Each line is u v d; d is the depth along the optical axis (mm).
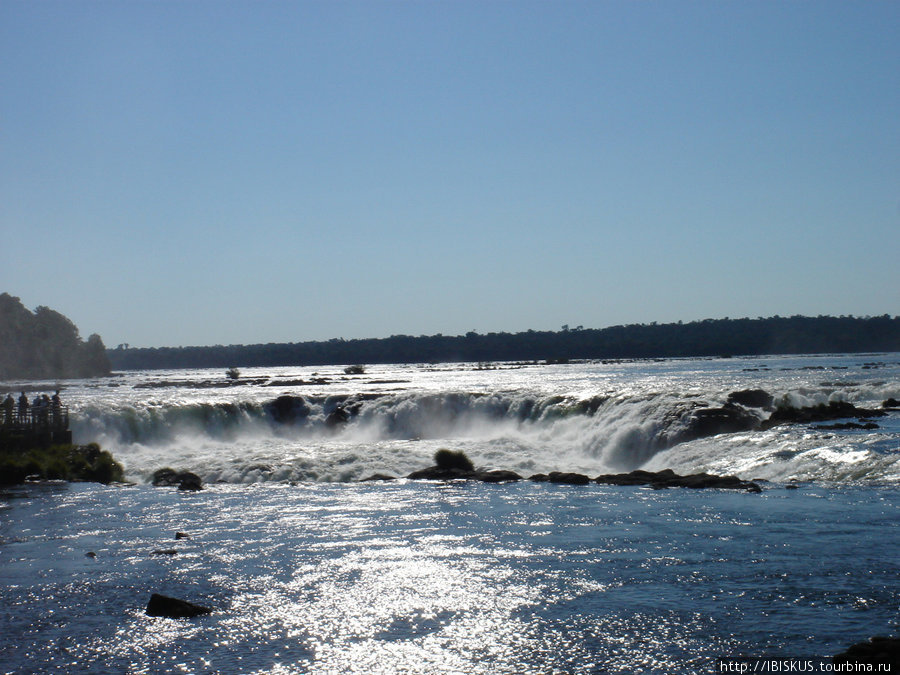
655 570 23531
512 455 50719
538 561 24938
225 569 24953
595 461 50250
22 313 177125
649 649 18188
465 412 63500
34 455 45281
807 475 36781
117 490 40469
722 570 23219
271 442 61688
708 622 19484
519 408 62094
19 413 48281
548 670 17422
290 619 20688
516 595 21969
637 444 49000
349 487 40781
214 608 21547
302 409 66688
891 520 27875
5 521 32594
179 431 61375
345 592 22594
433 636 19438
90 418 57562
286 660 18266
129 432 58750
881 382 75875
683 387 76625
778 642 18172
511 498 35906
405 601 21781
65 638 19656
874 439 40125
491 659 18078
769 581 22094
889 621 19109
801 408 52688
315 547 27438
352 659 18250
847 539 25719
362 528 30250
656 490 36500
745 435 44938
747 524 28328
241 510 34406
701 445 44938
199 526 31219
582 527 29250
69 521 32438
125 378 180500
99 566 25516
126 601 22125
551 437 56156
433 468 44906
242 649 18891
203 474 46156
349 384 112250
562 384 98000
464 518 31578
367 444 55906
